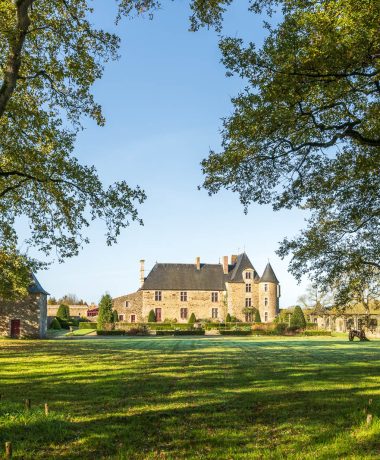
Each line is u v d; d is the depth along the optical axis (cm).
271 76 1057
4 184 1797
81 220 1733
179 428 755
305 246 1583
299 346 3394
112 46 1484
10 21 1264
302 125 1177
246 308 7806
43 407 909
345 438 681
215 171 1227
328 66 998
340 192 1406
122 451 626
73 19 1446
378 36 923
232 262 8438
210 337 5222
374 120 1221
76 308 8762
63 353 2517
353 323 6378
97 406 934
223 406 938
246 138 1168
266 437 698
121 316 7744
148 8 1233
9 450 589
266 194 1304
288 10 1035
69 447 652
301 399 1021
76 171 1622
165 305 7788
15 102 1573
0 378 1391
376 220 1513
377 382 1319
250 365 1833
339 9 928
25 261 2714
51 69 1484
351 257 1532
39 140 1648
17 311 4666
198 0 1213
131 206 1648
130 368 1691
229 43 1056
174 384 1259
